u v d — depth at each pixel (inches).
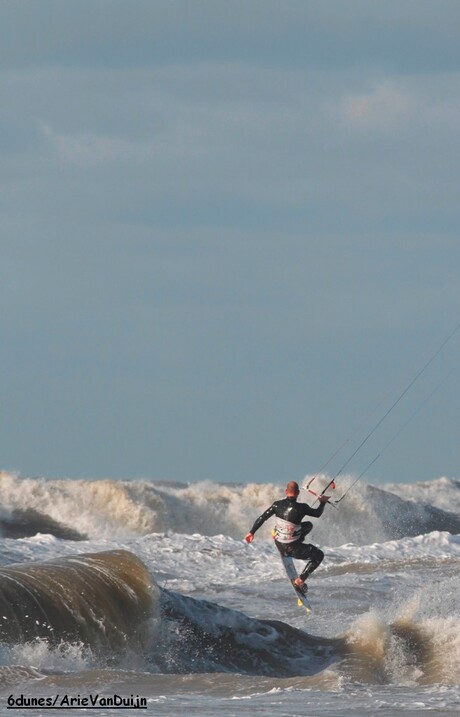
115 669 2287.2
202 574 3782.0
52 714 1689.2
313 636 2721.5
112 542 4212.6
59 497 6063.0
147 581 2564.0
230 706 1761.8
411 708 1737.2
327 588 3457.2
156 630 2506.2
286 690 1958.7
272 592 3430.1
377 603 3213.6
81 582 2429.9
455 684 2174.0
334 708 1738.4
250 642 2598.4
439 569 3831.2
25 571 2431.1
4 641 2194.9
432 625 2625.5
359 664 2347.4
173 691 1945.1
